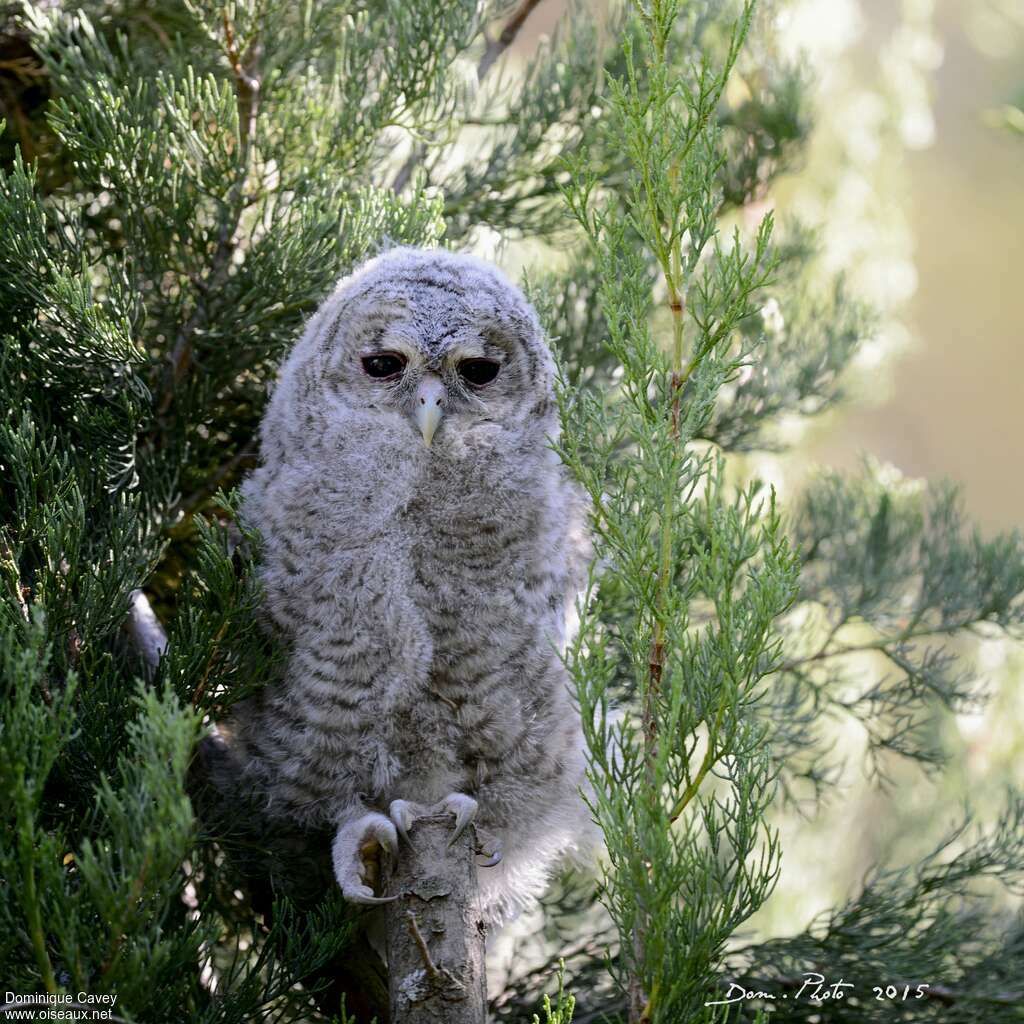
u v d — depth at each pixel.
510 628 7.07
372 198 7.66
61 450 6.89
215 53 8.50
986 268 23.44
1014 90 9.37
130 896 4.64
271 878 6.86
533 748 7.11
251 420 8.26
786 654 9.20
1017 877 8.41
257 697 7.00
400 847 6.25
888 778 9.27
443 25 8.02
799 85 9.77
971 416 23.83
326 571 7.00
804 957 7.70
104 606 6.15
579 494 7.70
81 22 7.85
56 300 6.70
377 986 6.97
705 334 5.65
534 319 7.60
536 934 8.52
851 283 11.46
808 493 9.91
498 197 8.90
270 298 7.41
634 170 5.95
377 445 7.16
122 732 5.88
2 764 4.74
